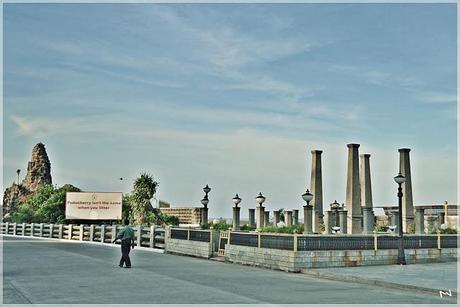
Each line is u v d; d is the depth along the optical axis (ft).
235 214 114.42
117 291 48.06
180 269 71.46
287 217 146.30
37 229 179.32
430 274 65.57
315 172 127.03
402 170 131.64
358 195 125.90
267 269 75.46
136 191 161.38
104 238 138.00
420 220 114.93
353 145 127.44
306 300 44.52
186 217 206.08
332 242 75.87
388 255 81.05
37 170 335.88
